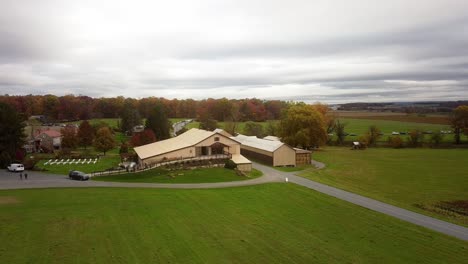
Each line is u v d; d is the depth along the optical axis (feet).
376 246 91.40
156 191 145.59
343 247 90.48
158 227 101.60
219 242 91.97
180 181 166.50
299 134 288.30
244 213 116.88
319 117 298.35
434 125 587.68
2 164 214.48
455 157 279.90
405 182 181.98
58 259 79.56
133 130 422.41
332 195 143.13
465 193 157.48
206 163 198.80
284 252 86.79
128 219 107.86
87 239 91.61
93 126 355.15
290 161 233.76
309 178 183.11
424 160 264.52
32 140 310.24
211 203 127.85
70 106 596.70
